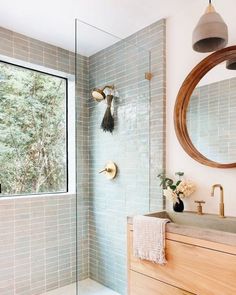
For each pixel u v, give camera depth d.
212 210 1.80
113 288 2.37
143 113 2.27
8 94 2.45
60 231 2.57
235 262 1.20
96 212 2.48
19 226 2.29
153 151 2.19
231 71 1.75
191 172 1.94
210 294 1.29
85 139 2.50
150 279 1.55
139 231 1.60
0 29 2.25
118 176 2.45
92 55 2.57
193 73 1.90
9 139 2.44
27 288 2.32
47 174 2.68
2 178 2.38
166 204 2.10
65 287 2.55
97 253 2.45
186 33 2.01
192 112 1.94
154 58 2.20
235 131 1.71
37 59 2.47
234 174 1.70
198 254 1.34
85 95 2.54
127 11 2.03
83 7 1.97
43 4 1.93
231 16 1.75
